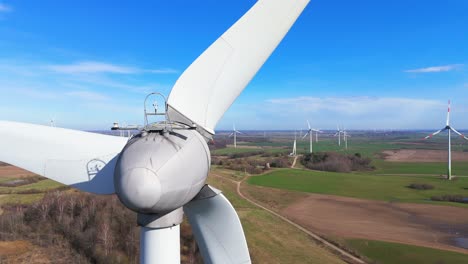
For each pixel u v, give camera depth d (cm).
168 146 646
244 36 945
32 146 814
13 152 806
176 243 791
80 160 830
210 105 934
